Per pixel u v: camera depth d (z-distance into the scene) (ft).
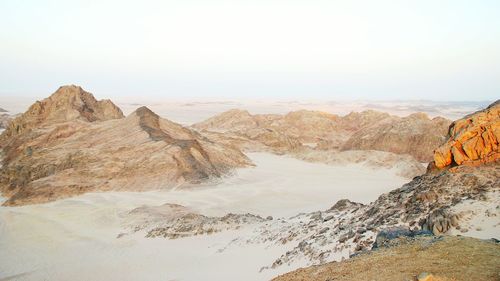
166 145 257.96
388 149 378.32
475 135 85.71
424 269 44.73
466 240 51.16
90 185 214.90
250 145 380.78
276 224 118.32
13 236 147.54
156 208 171.53
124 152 249.96
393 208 82.28
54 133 289.94
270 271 76.33
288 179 251.39
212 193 211.61
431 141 370.53
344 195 204.13
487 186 73.26
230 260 93.81
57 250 129.08
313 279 51.60
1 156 293.23
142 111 314.55
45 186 208.54
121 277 98.32
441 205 72.64
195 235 125.39
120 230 145.48
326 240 79.77
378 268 48.42
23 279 104.99
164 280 89.71
